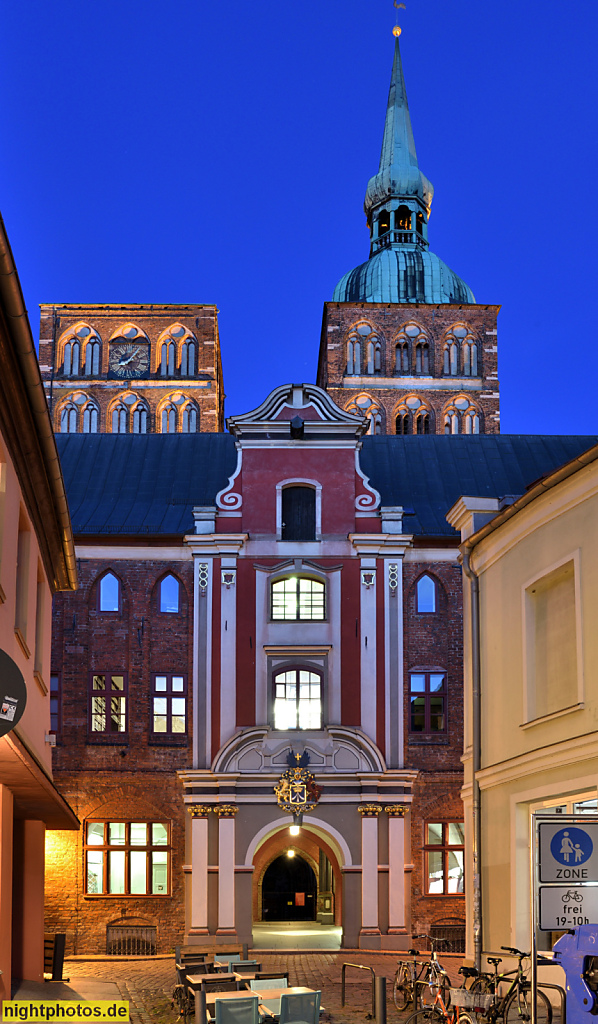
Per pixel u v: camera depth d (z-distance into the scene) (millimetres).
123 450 44562
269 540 37844
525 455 44969
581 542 19578
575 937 13695
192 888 35188
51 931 35531
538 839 13828
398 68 93750
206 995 18375
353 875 35344
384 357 78875
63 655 37719
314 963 31969
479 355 79188
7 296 13016
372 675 37031
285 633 37219
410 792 36125
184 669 37719
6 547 16031
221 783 35656
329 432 38719
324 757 36281
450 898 35969
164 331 77812
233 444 45000
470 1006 17109
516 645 22688
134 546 38500
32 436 17344
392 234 89000
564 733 19859
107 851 36281
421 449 45000
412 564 38469
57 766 36781
